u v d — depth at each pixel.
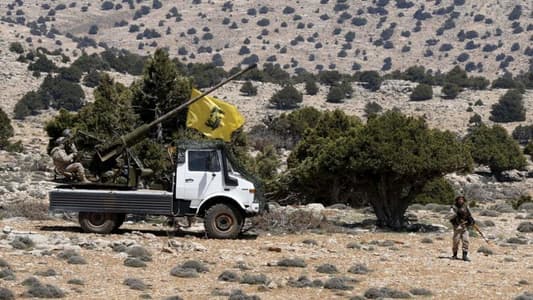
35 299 26.25
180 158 41.59
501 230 51.59
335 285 30.02
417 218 57.34
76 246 36.34
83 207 41.28
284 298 28.20
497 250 42.31
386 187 51.00
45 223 46.28
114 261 33.91
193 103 44.91
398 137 50.06
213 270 33.12
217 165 41.56
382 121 51.47
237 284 30.47
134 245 37.44
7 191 65.88
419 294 29.58
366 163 49.59
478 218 58.56
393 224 51.28
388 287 30.52
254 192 41.75
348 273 33.59
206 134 45.19
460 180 119.75
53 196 41.50
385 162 49.22
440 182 72.44
